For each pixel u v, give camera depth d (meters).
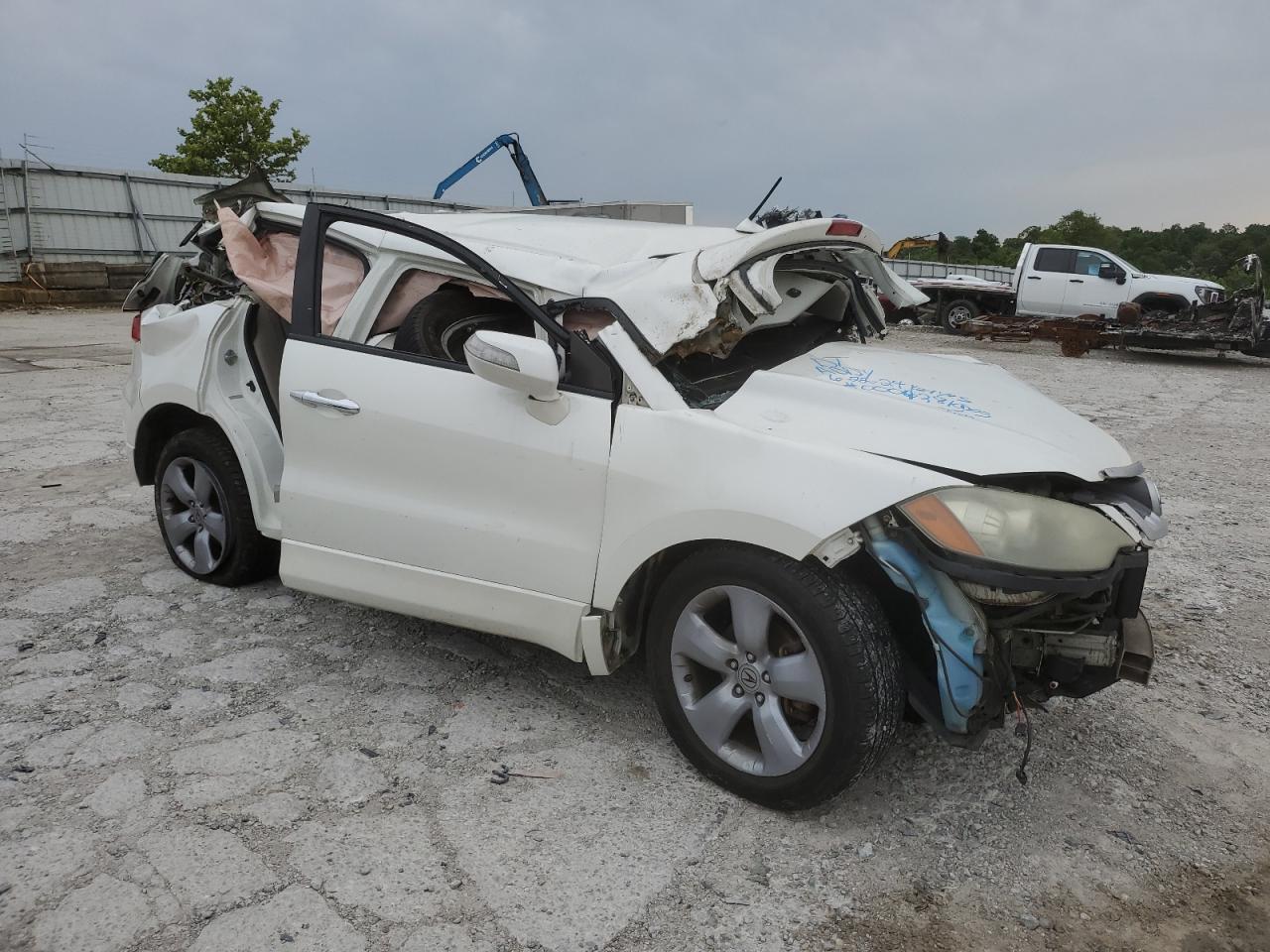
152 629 3.91
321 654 3.74
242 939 2.21
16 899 2.31
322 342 3.51
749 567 2.67
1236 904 2.48
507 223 3.74
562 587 3.05
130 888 2.37
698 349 2.91
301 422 3.52
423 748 3.08
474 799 2.81
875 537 2.56
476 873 2.48
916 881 2.53
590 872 2.51
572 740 3.17
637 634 3.17
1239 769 3.13
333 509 3.47
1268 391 12.34
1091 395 11.55
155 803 2.72
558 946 2.24
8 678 3.45
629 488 2.87
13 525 5.21
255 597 4.27
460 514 3.21
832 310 3.95
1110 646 2.84
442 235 3.34
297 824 2.65
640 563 2.88
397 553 3.36
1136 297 17.38
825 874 2.54
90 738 3.06
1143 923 2.40
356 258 3.62
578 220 3.88
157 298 4.86
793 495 2.58
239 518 4.15
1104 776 3.05
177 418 4.46
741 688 2.80
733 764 2.83
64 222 21.78
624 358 2.94
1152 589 4.76
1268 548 5.44
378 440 3.34
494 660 3.73
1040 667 2.90
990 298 19.31
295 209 3.98
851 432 2.77
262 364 4.26
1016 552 2.48
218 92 30.14
